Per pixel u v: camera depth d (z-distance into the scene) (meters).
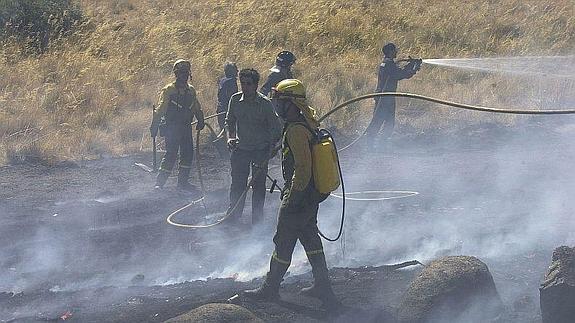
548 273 6.48
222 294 7.33
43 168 13.05
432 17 26.08
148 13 27.44
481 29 25.00
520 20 25.91
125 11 28.25
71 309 7.18
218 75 19.08
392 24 25.28
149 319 6.77
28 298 7.52
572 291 6.25
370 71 20.06
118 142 14.58
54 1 23.91
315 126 6.69
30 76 18.77
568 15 26.19
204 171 12.83
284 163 6.84
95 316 6.95
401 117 16.09
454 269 6.65
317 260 6.89
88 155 13.86
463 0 28.44
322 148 6.62
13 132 14.73
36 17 23.16
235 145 9.27
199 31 23.75
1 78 18.41
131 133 14.99
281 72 10.91
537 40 23.89
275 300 7.04
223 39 22.95
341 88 17.52
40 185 12.01
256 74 9.05
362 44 23.23
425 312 6.49
